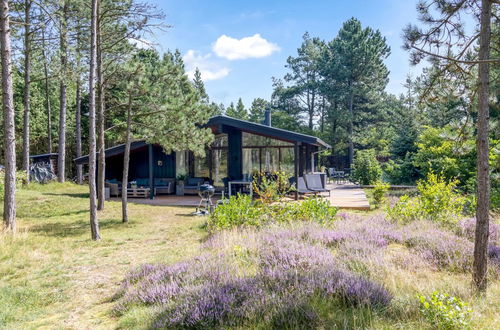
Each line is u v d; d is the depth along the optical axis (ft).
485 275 14.23
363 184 70.38
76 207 42.22
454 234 22.91
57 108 94.17
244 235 22.95
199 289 13.14
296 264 15.81
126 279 17.13
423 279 15.08
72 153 98.84
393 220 27.96
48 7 33.55
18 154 92.73
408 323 10.25
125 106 36.78
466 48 16.61
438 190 28.37
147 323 11.62
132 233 29.84
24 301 15.34
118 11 38.04
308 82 129.18
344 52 109.81
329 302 11.62
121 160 61.00
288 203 30.68
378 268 15.47
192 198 52.21
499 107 16.06
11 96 29.66
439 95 17.87
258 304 11.32
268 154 53.36
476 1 16.31
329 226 26.30
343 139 112.78
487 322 10.59
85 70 38.47
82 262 21.44
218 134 55.67
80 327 12.46
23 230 30.66
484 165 14.51
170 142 37.06
